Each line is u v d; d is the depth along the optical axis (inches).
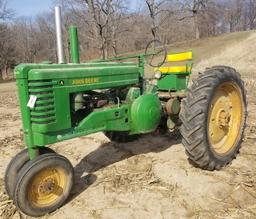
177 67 200.2
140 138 232.2
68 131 148.1
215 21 2581.2
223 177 166.4
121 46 1659.7
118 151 210.1
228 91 182.7
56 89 140.6
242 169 175.5
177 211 140.1
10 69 2112.5
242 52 1133.7
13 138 257.9
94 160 197.8
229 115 182.4
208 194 152.2
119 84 168.9
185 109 165.2
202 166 170.1
